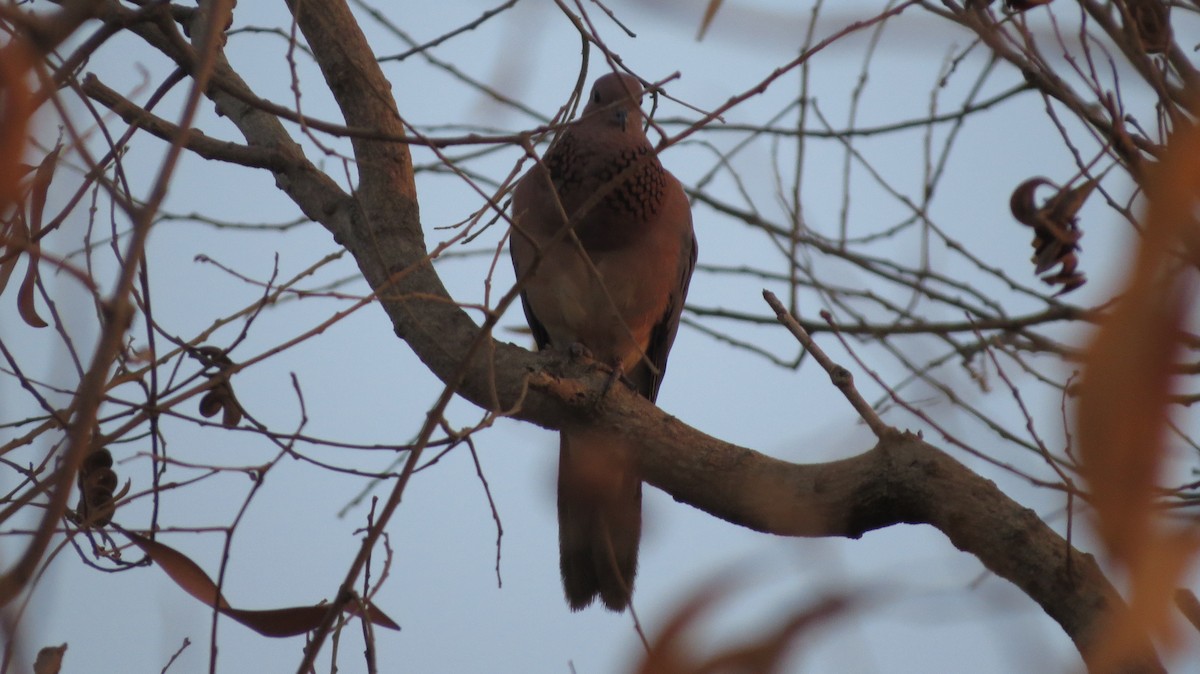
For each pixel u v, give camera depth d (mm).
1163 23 5625
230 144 7477
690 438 6289
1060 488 5160
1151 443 1992
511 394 6531
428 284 6922
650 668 2441
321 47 7484
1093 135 5402
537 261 5527
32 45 3703
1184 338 2025
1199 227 2076
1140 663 3820
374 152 7293
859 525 5801
